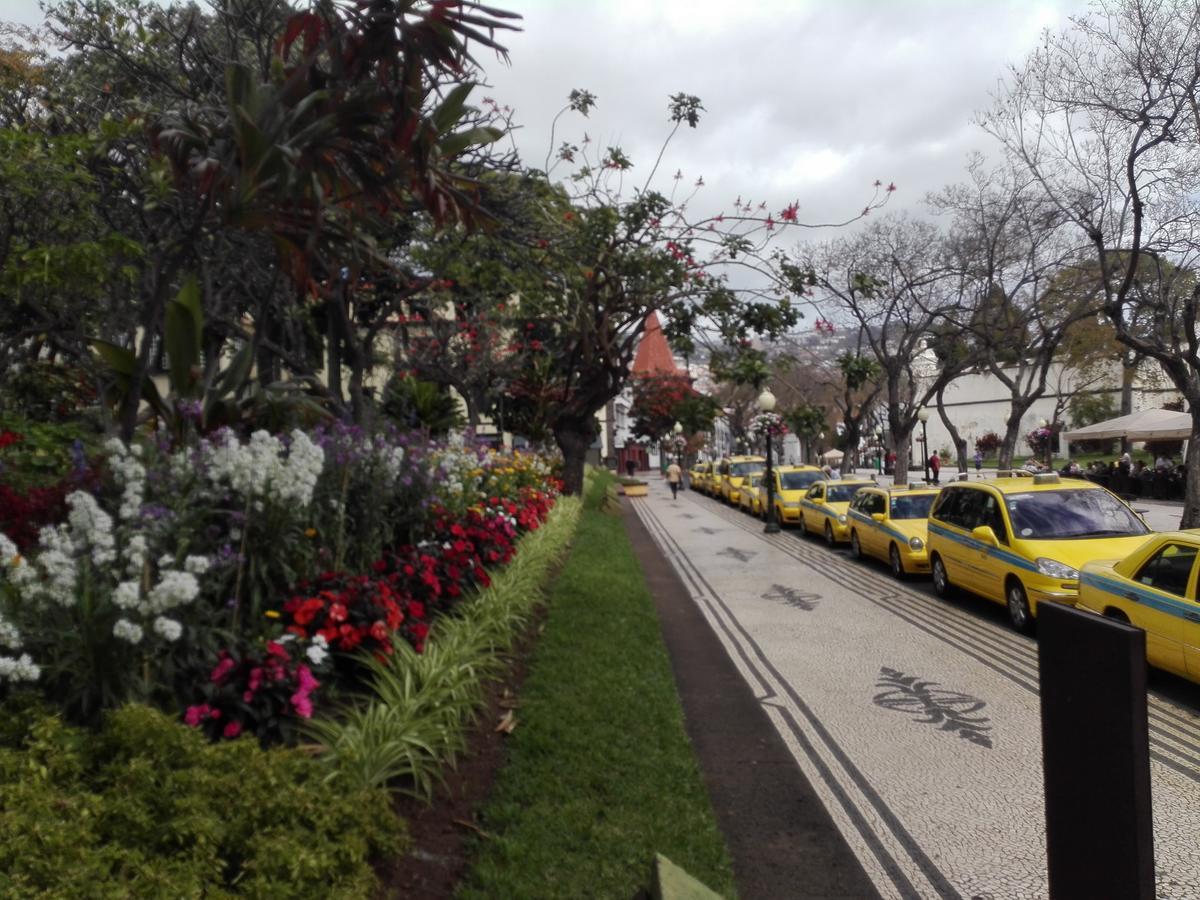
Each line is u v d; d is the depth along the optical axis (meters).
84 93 11.41
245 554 5.43
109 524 4.34
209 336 10.51
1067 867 2.72
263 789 3.67
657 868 3.55
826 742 7.07
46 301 10.27
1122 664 2.52
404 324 16.84
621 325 15.73
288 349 13.95
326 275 9.80
